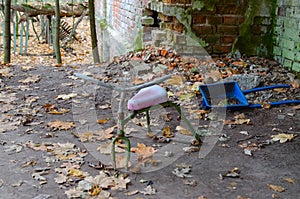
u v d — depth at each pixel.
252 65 4.23
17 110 3.21
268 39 4.52
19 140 2.63
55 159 2.35
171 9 4.30
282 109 3.21
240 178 2.14
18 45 9.05
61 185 2.06
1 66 4.74
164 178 2.14
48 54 8.09
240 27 4.47
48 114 3.13
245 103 3.23
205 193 1.99
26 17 8.02
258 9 4.42
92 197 1.95
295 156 2.41
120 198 1.95
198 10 4.36
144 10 4.86
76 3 9.26
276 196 1.96
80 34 10.39
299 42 3.92
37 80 4.10
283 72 4.04
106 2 7.45
